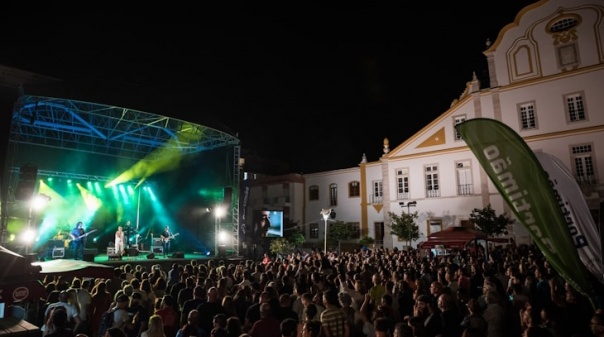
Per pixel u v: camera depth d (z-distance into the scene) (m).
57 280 10.84
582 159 24.34
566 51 25.47
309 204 38.44
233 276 11.62
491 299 6.47
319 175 38.16
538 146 25.78
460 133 5.17
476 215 26.06
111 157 27.31
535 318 5.65
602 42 24.27
